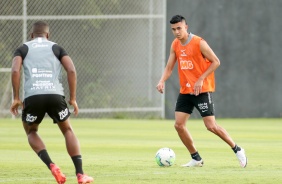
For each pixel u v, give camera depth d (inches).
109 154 1636.3
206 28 3164.4
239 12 3218.5
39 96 1092.5
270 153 1681.8
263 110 3280.0
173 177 1213.1
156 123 2834.6
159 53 3169.3
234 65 3225.9
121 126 2645.2
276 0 3272.6
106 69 3154.5
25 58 1113.4
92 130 2438.5
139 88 3186.5
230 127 2662.4
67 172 1296.8
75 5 3095.5
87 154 1636.3
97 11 3120.1
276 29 3275.1
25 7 3006.9
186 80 1381.6
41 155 1100.5
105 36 3157.0
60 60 1120.2
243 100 3248.0
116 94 3169.3
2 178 1195.9
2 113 2997.0
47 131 2362.2
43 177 1211.2
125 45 3179.1
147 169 1333.7
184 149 1781.5
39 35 1146.0
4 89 3006.9
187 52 1379.2
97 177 1211.2
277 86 3292.3
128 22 3181.6
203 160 1508.4
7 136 2160.4
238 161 1489.9
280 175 1246.9
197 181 1162.6
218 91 3216.0
